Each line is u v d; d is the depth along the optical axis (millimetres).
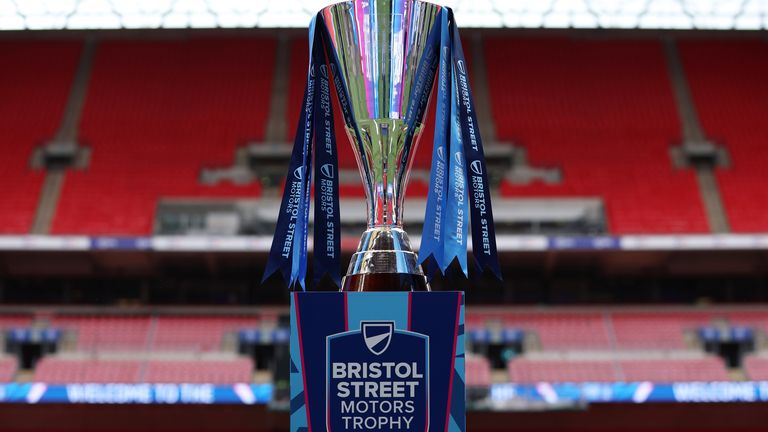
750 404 14203
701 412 14219
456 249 1713
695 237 16062
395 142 1757
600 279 18219
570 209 18000
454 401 1505
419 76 1779
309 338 1510
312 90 1742
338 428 1498
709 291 18172
